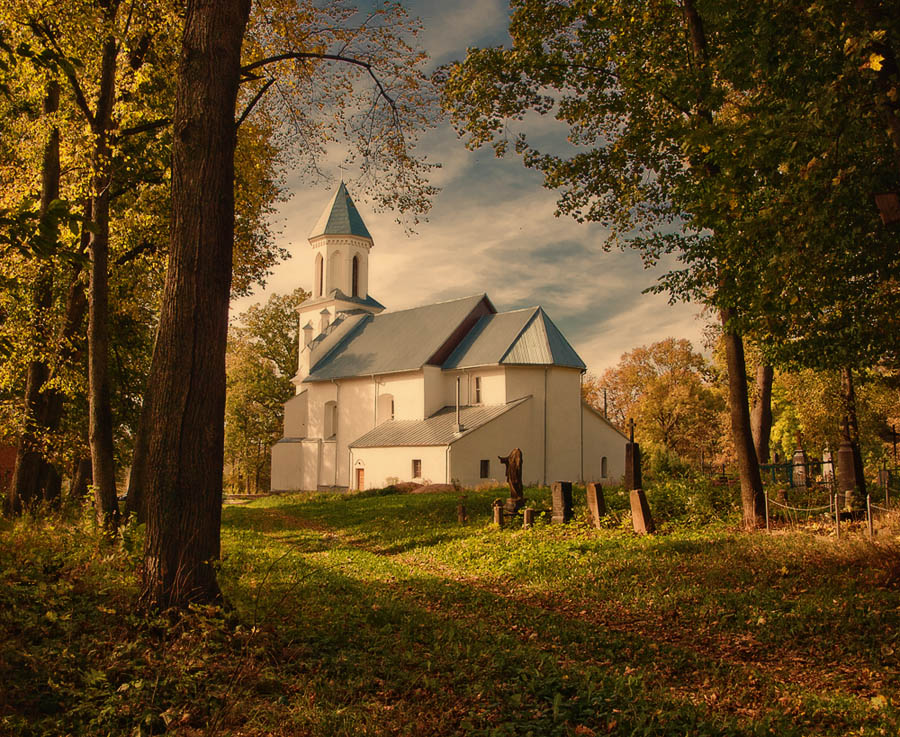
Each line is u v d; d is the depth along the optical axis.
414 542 20.02
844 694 6.52
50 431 19.55
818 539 13.48
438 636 8.58
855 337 11.89
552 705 6.06
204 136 8.24
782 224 10.17
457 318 57.59
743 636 8.55
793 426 46.72
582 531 17.86
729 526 16.53
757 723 5.74
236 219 23.14
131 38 15.59
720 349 27.31
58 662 5.96
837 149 9.55
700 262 15.43
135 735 4.98
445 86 14.89
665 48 16.39
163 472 7.86
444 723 5.65
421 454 49.00
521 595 11.87
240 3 8.56
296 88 15.42
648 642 8.45
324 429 62.91
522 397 51.16
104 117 15.12
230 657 6.65
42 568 9.12
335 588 11.86
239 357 76.88
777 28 10.20
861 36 8.95
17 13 12.95
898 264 10.58
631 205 19.47
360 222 73.75
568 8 17.48
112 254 21.12
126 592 8.33
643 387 70.69
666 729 5.59
